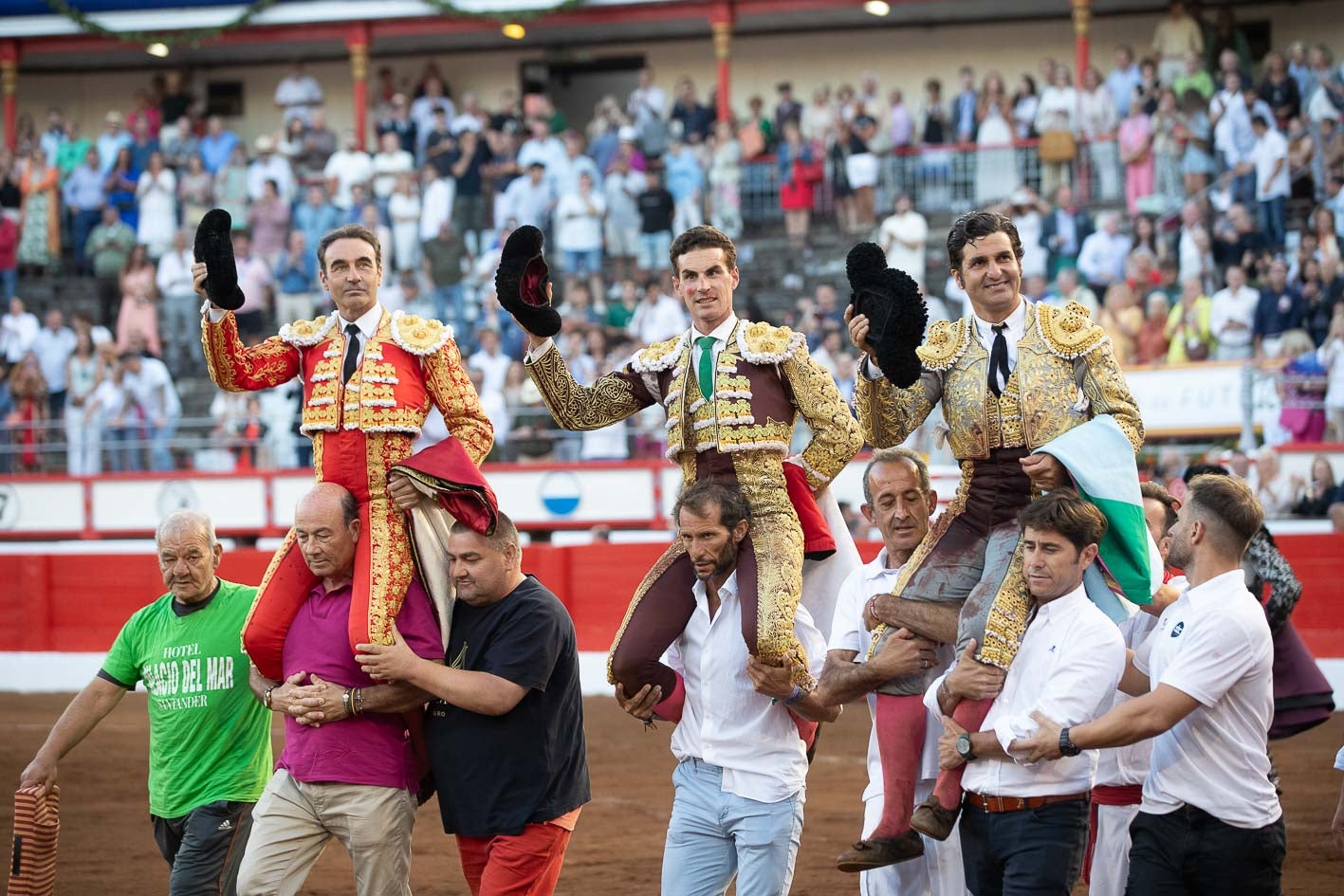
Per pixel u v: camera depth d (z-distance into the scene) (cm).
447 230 2730
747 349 695
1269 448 2003
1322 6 3044
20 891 756
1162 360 2289
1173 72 2797
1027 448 679
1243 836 617
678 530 679
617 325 2598
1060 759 626
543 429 2394
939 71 3278
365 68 3275
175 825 777
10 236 3002
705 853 703
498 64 3469
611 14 3152
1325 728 1530
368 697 705
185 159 3023
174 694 769
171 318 2845
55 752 775
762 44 3356
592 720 1705
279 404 2516
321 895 1009
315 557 708
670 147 2811
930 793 708
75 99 3594
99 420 2580
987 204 2836
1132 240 2548
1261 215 2472
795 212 2838
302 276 2772
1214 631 609
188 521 777
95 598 2142
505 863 706
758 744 697
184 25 3272
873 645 697
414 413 729
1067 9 3191
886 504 730
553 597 728
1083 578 676
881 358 648
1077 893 955
